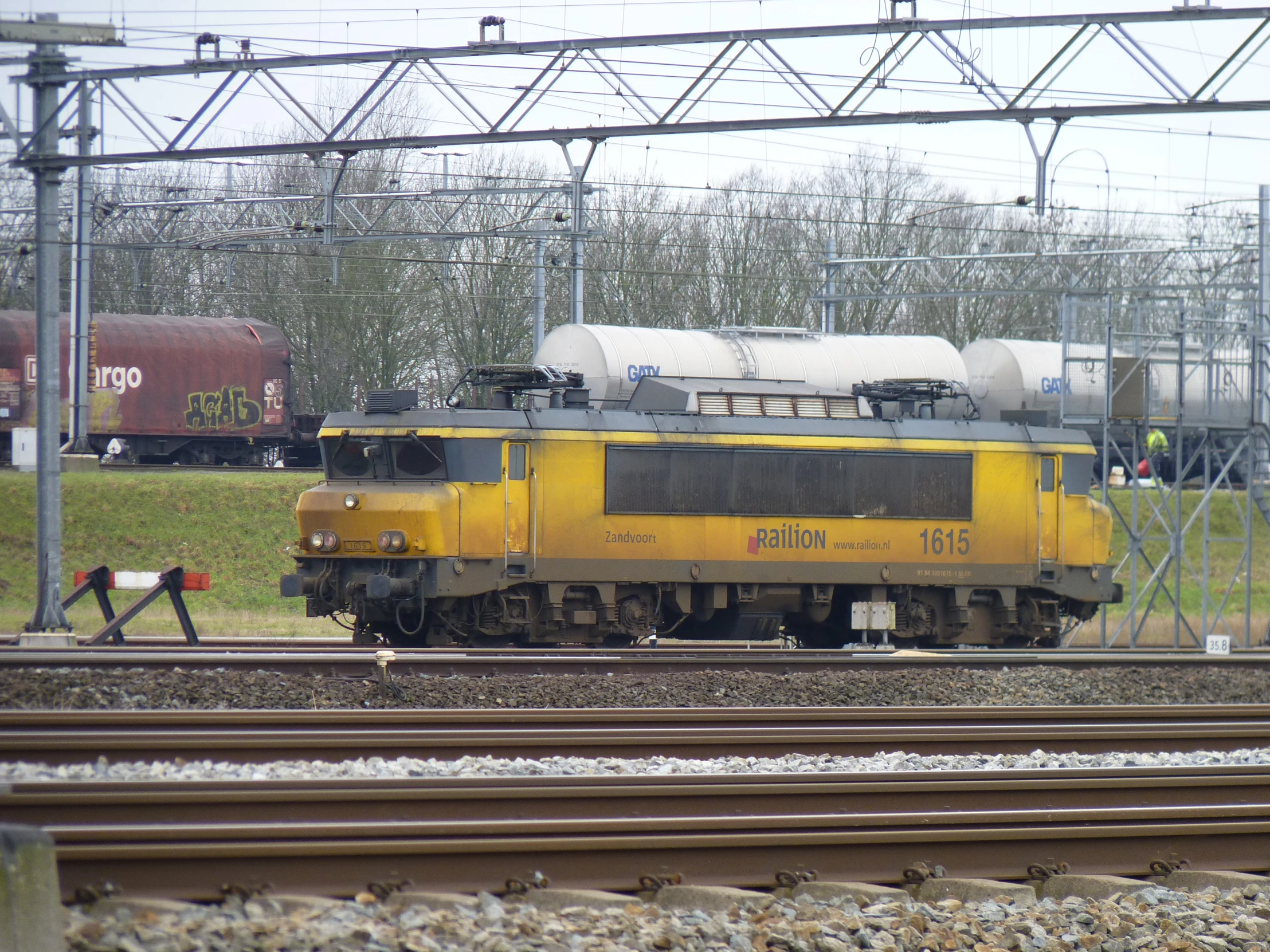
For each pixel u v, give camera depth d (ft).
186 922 84.64
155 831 94.17
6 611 341.00
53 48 236.84
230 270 549.95
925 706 191.11
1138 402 319.47
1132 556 324.60
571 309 399.24
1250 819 120.57
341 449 246.47
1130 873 112.47
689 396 258.98
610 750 145.69
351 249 577.43
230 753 135.13
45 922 77.30
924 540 268.00
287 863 94.17
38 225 241.35
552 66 221.05
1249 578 327.88
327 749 138.10
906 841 107.96
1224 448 361.30
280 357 504.84
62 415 465.06
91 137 330.54
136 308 621.31
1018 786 126.31
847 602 275.39
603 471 243.81
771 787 118.42
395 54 223.30
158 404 480.23
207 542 382.22
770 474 256.11
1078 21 203.62
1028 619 282.15
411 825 100.32
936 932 95.40
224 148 228.63
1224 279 546.26
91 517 380.17
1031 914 100.94
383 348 583.58
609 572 244.01
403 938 84.53
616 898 96.37
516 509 238.68
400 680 185.88
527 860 99.45
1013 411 289.94
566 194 361.30
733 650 251.39
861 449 262.88
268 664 189.47
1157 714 180.86
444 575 233.35
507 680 190.70
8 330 457.27
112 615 251.39
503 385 256.52
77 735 133.80
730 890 99.30
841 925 94.12
